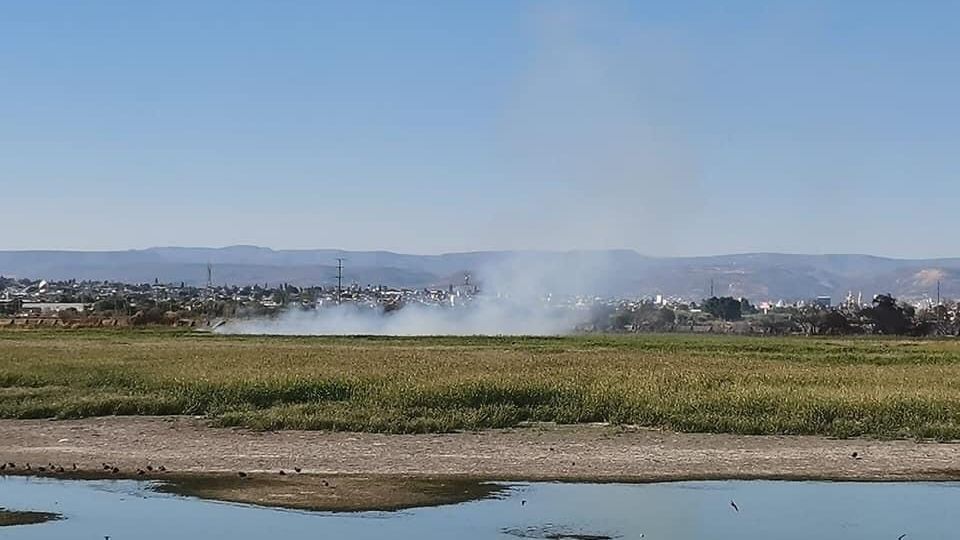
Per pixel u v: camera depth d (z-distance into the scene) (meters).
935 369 46.00
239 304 159.25
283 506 21.62
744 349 69.81
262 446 28.16
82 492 22.83
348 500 22.17
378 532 19.61
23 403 33.66
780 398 32.94
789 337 116.75
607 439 29.31
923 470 25.50
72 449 27.70
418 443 28.66
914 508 21.75
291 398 34.34
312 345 69.81
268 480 24.09
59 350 57.28
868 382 38.84
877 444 28.66
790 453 27.36
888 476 24.86
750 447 28.20
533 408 32.81
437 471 25.17
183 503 21.84
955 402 31.91
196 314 140.25
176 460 26.28
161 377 37.84
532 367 44.50
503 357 53.19
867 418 30.83
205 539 19.05
